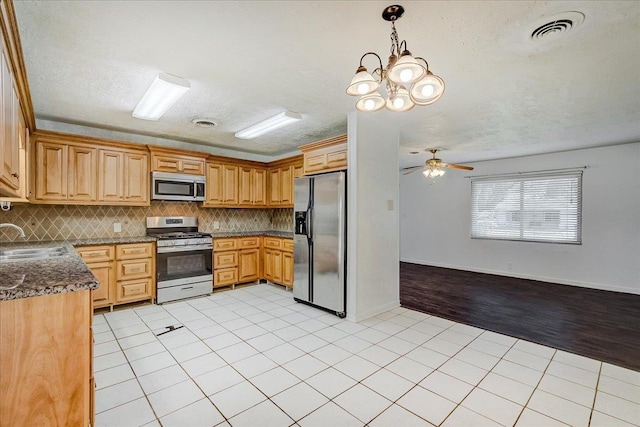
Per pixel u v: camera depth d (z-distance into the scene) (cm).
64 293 141
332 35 197
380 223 378
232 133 437
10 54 156
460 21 182
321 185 380
